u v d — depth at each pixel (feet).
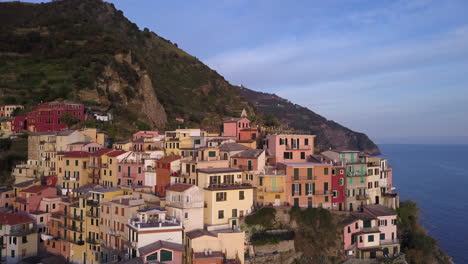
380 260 318.86
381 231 333.21
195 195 290.15
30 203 355.36
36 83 639.35
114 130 518.78
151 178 363.15
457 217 625.82
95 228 316.81
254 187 334.65
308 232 316.81
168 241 262.06
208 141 399.65
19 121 528.22
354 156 369.50
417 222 402.31
